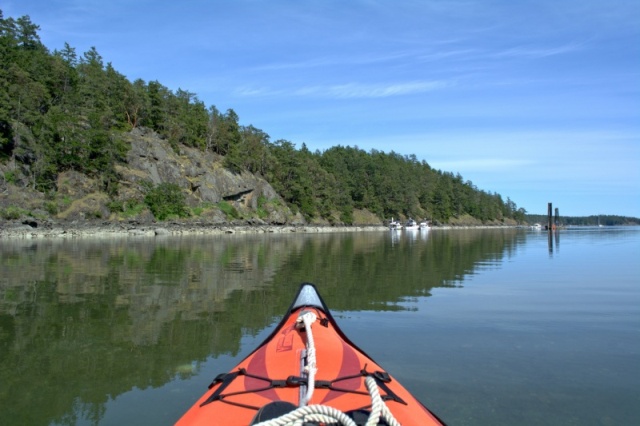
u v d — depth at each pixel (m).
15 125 58.12
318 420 3.03
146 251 27.05
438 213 154.25
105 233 54.75
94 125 67.00
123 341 7.88
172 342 7.85
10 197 52.94
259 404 3.92
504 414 5.24
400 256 24.53
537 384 6.09
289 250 29.05
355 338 8.15
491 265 19.83
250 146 101.94
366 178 137.00
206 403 4.07
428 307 10.70
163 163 76.56
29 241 38.50
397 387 4.50
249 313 9.94
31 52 80.88
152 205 69.00
